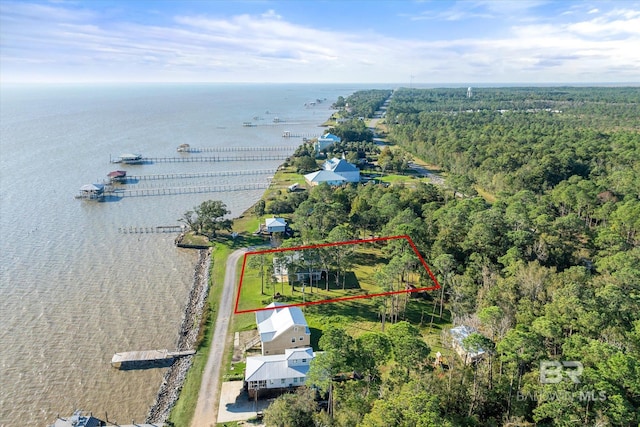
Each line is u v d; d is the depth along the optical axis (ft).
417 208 411.13
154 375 219.61
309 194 486.79
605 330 185.06
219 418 188.96
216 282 314.76
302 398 172.55
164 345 244.01
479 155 618.44
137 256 359.87
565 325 197.57
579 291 211.20
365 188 478.18
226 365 224.74
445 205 408.46
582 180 471.21
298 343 230.27
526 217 333.62
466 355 192.13
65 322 262.47
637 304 208.74
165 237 401.49
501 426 155.12
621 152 585.63
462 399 165.27
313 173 580.30
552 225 325.01
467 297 242.99
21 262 339.77
